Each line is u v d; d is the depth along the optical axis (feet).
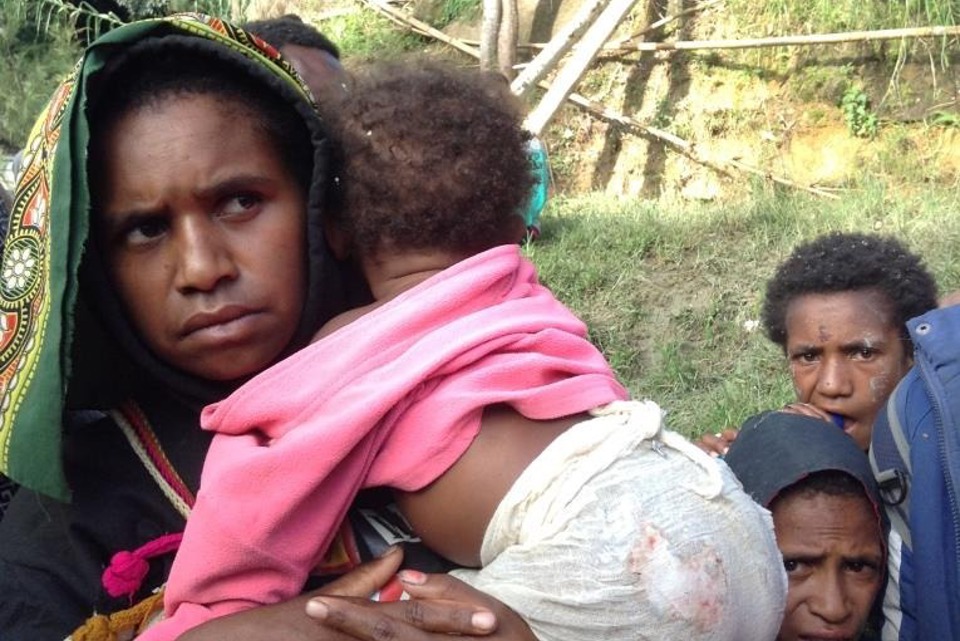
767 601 4.74
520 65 28.35
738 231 21.79
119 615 5.05
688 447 4.80
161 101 5.06
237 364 5.16
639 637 4.43
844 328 9.04
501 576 4.60
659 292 20.30
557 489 4.55
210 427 4.97
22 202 5.32
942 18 25.61
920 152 25.44
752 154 27.30
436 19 31.04
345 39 30.73
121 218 5.03
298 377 4.85
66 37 24.04
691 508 4.58
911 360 9.16
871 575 7.44
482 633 4.41
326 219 5.40
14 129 23.24
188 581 4.67
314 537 4.71
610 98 29.32
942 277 17.97
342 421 4.62
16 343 5.19
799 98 27.04
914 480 7.09
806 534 7.32
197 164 4.98
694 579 4.44
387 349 4.83
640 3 29.78
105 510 5.46
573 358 5.03
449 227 5.11
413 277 5.16
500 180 5.17
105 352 5.52
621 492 4.52
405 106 5.17
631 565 4.42
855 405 9.05
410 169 5.06
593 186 29.01
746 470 7.82
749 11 28.35
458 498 4.68
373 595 4.76
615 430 4.67
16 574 5.46
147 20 5.08
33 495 5.71
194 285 5.00
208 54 5.14
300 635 4.43
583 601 4.43
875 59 26.53
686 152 27.78
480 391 4.69
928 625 7.02
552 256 21.26
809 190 25.27
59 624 5.39
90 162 5.06
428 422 4.68
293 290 5.23
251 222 5.14
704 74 28.43
